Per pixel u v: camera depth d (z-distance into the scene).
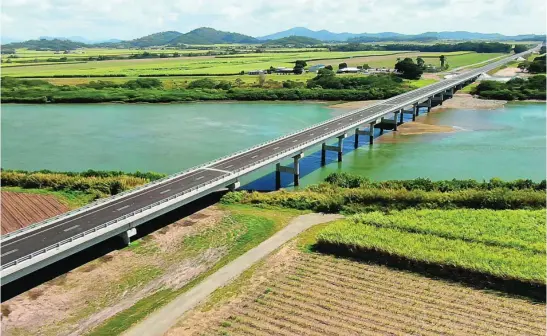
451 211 66.19
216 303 46.53
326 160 104.19
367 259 54.53
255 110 167.62
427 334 41.09
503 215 64.75
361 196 71.50
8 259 49.62
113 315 45.59
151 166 100.12
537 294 46.88
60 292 49.38
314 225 65.25
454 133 127.31
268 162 80.75
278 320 43.38
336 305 45.66
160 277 52.41
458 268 50.12
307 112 162.25
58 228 57.53
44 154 110.38
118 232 57.81
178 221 66.81
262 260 55.28
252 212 70.06
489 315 43.84
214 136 127.00
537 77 197.75
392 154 108.00
